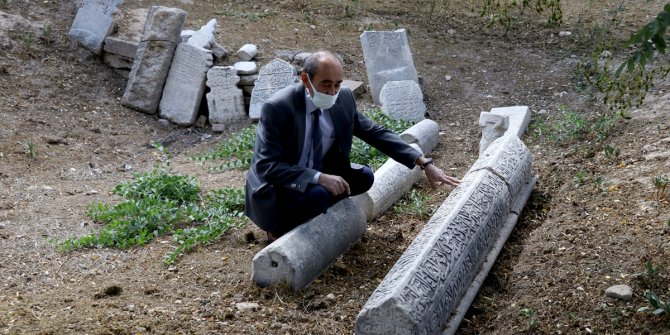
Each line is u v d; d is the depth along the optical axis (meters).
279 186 5.13
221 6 11.93
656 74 9.52
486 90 9.85
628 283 4.77
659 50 3.84
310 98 4.96
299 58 10.24
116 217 6.20
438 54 10.80
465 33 11.59
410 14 12.29
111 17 10.45
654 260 5.02
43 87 9.52
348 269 5.17
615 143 7.62
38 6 10.79
